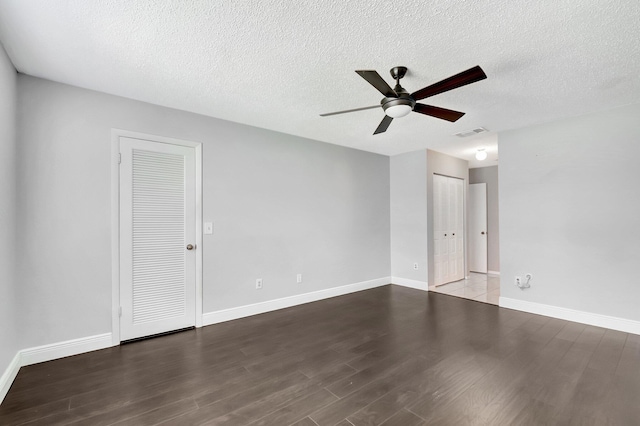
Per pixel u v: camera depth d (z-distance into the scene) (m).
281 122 3.44
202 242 3.18
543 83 2.45
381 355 2.49
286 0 1.52
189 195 3.10
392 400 1.86
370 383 2.06
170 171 2.99
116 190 2.69
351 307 3.85
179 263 3.04
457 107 2.97
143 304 2.83
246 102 2.86
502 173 3.80
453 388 1.99
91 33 1.79
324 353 2.53
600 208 3.08
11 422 1.67
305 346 2.68
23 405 1.82
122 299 2.72
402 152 5.03
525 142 3.61
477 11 1.61
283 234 3.84
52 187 2.40
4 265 2.00
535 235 3.54
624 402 1.82
